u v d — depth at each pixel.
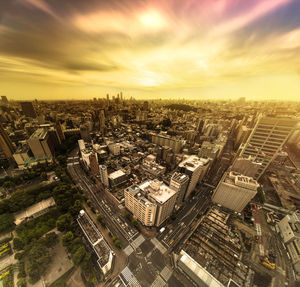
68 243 124.50
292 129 184.25
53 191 179.62
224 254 129.50
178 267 114.50
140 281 107.25
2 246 126.69
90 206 170.38
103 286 103.62
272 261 128.00
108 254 114.12
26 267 112.50
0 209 153.62
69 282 106.50
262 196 193.25
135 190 149.00
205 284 97.75
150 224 146.88
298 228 137.75
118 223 153.12
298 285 112.56
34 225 146.38
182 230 148.88
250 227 158.12
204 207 181.25
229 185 166.62
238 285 102.69
